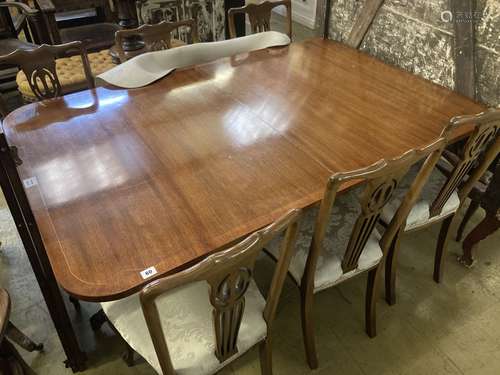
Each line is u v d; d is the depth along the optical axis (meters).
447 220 1.64
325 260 1.33
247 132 1.42
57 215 1.09
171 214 1.10
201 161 1.28
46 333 1.59
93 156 1.30
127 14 2.46
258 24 2.22
